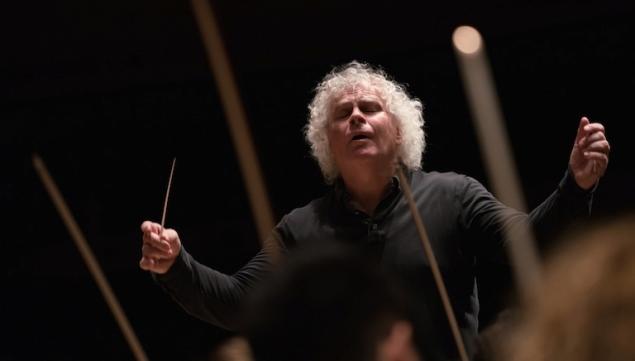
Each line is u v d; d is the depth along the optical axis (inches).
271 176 335.6
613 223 43.8
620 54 302.5
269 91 334.0
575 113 309.1
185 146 346.3
